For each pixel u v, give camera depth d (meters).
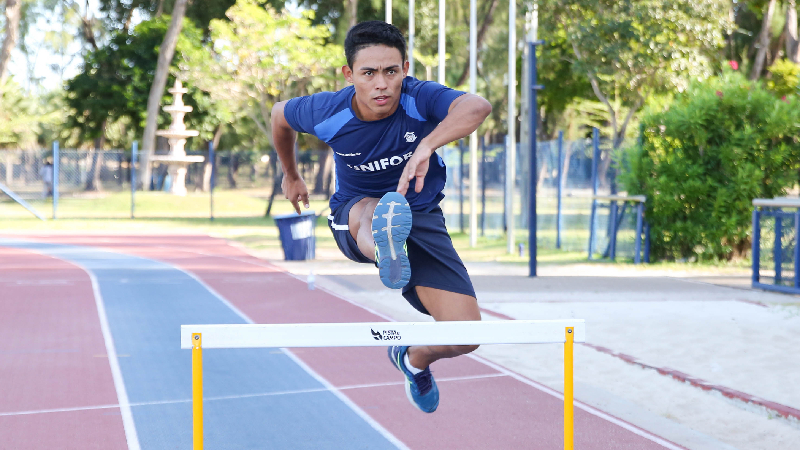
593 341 7.59
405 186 2.96
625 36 20.48
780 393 5.66
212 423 5.05
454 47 33.50
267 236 22.41
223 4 37.50
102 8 42.84
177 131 32.78
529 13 20.28
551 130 39.00
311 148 44.69
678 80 20.77
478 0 32.22
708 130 14.95
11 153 31.20
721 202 14.57
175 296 10.73
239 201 33.19
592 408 5.43
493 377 6.30
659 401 5.64
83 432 4.85
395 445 4.64
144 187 32.62
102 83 38.56
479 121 2.97
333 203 3.80
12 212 29.56
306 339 2.61
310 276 11.38
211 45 35.47
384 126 3.30
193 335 2.59
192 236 22.39
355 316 9.16
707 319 8.76
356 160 3.45
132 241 20.53
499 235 21.31
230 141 54.16
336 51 28.70
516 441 4.71
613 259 15.69
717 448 4.57
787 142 14.91
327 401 5.57
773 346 7.30
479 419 5.16
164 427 4.96
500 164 21.23
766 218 12.95
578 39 20.94
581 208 17.70
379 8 33.12
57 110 57.66
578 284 11.75
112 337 7.84
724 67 15.56
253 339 2.60
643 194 15.27
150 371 6.44
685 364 6.61
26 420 5.09
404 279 2.96
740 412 5.36
